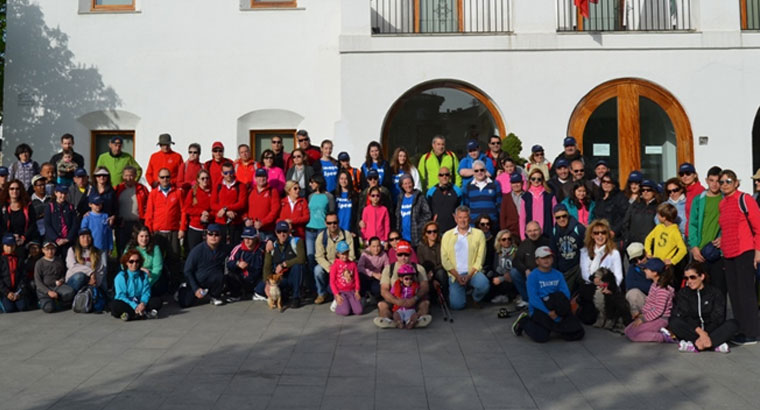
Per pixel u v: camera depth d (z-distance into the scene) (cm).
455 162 1046
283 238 900
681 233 841
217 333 754
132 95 1295
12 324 806
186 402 523
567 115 1215
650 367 620
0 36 1340
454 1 1277
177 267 981
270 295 878
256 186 976
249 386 563
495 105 1227
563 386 564
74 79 1291
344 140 1215
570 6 1269
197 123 1297
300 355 661
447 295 902
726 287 748
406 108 1241
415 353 669
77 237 919
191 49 1298
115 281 835
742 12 1280
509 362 638
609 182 898
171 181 1034
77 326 793
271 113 1303
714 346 671
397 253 808
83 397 535
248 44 1300
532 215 917
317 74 1298
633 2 1280
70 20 1294
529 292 734
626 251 862
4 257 877
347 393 545
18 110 1291
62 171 1027
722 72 1213
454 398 533
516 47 1212
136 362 637
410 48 1213
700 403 520
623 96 1223
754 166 1252
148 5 1297
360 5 1220
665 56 1215
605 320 770
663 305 710
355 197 991
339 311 842
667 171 1226
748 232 704
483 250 882
